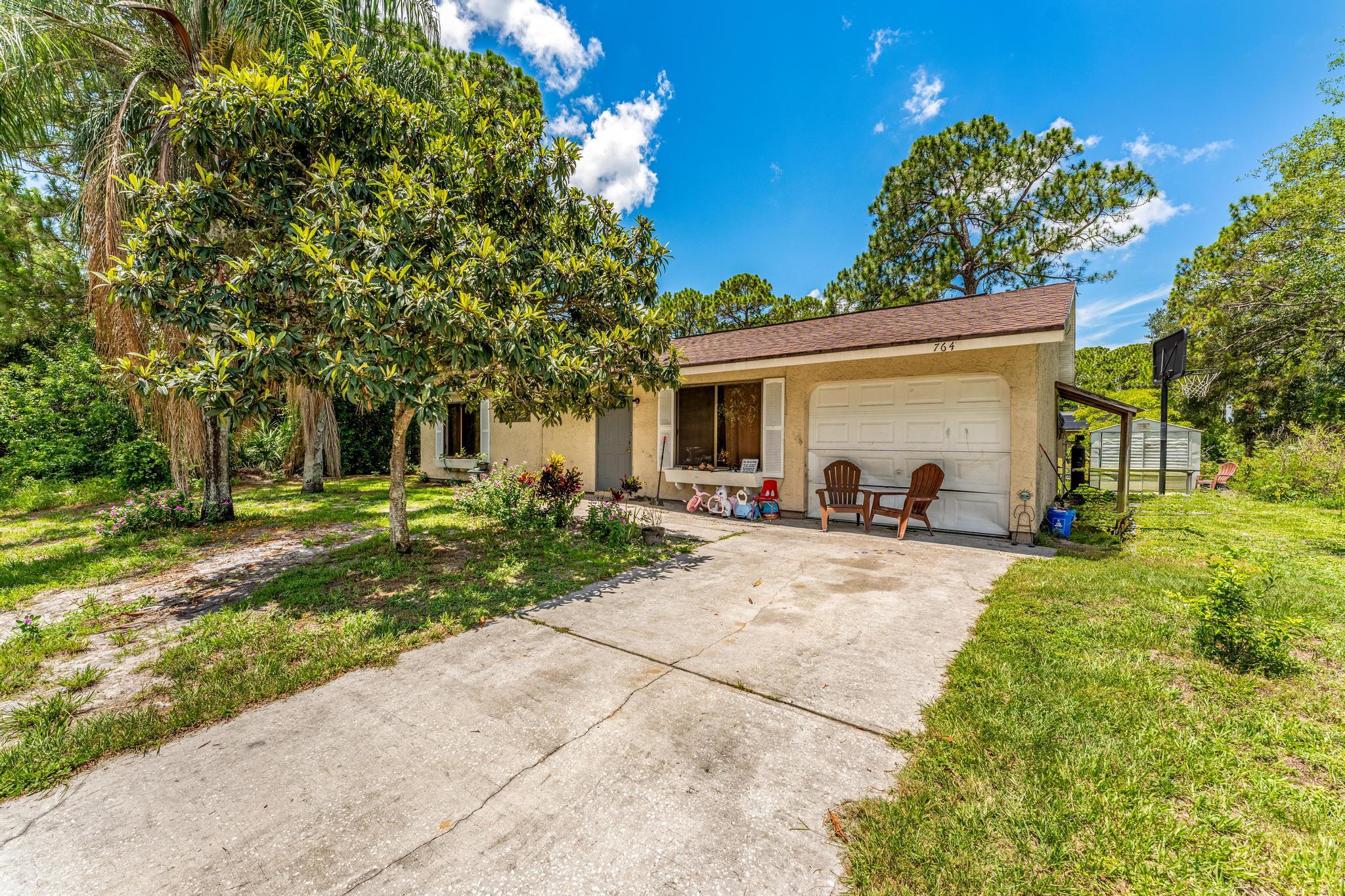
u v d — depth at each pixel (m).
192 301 4.26
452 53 11.68
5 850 1.86
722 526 8.00
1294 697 2.80
